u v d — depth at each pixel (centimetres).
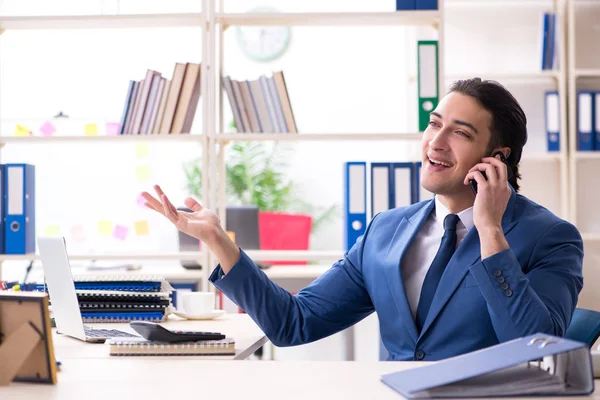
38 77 511
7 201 312
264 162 563
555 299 140
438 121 156
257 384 113
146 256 315
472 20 428
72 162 529
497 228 138
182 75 315
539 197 423
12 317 115
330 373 121
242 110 316
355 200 312
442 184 154
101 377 119
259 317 160
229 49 561
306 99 564
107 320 191
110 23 319
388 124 562
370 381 114
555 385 103
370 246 169
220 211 321
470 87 156
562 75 392
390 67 562
